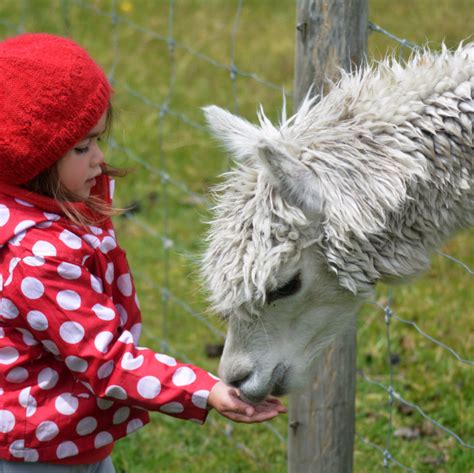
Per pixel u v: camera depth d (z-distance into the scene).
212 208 5.45
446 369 8.47
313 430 6.39
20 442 4.84
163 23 17.47
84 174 4.84
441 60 5.52
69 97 4.59
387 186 5.09
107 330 4.65
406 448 7.64
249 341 5.47
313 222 5.13
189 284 10.32
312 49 5.67
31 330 4.75
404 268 5.46
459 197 5.43
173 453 7.87
